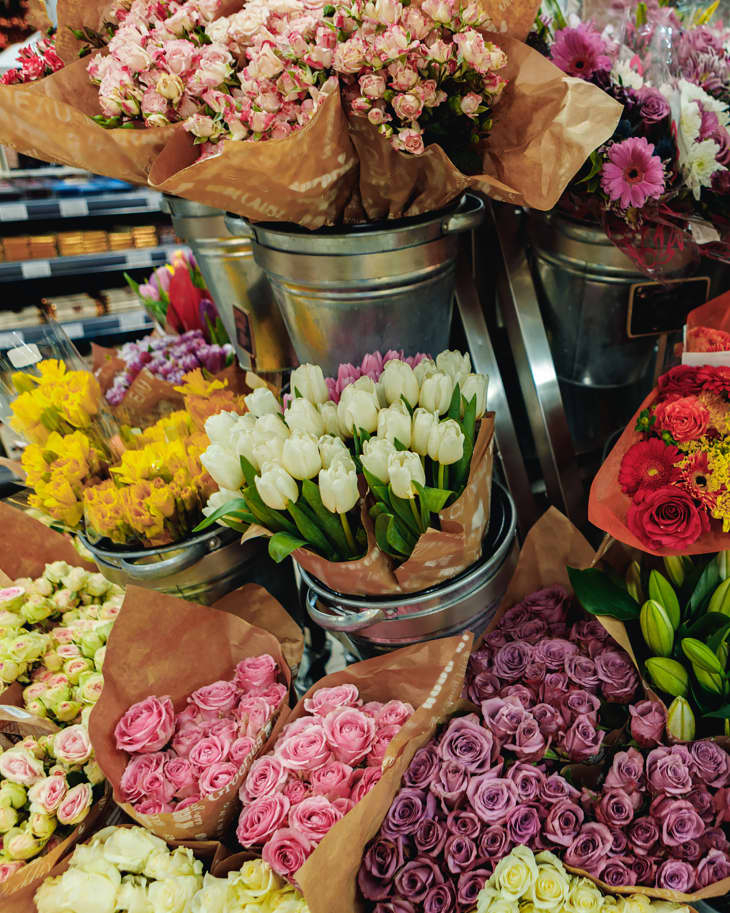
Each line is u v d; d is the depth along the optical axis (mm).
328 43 814
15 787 930
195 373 1304
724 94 1066
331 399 935
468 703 878
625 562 982
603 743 842
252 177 838
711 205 1037
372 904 801
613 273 1104
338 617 881
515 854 730
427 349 1070
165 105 956
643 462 849
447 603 904
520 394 1370
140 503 1063
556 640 922
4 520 1287
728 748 803
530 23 880
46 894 811
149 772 896
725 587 836
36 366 1229
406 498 812
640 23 1036
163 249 3436
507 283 1211
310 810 805
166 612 978
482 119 899
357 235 895
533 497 1260
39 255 3227
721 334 908
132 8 1058
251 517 860
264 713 940
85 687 1021
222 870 845
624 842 750
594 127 826
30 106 941
